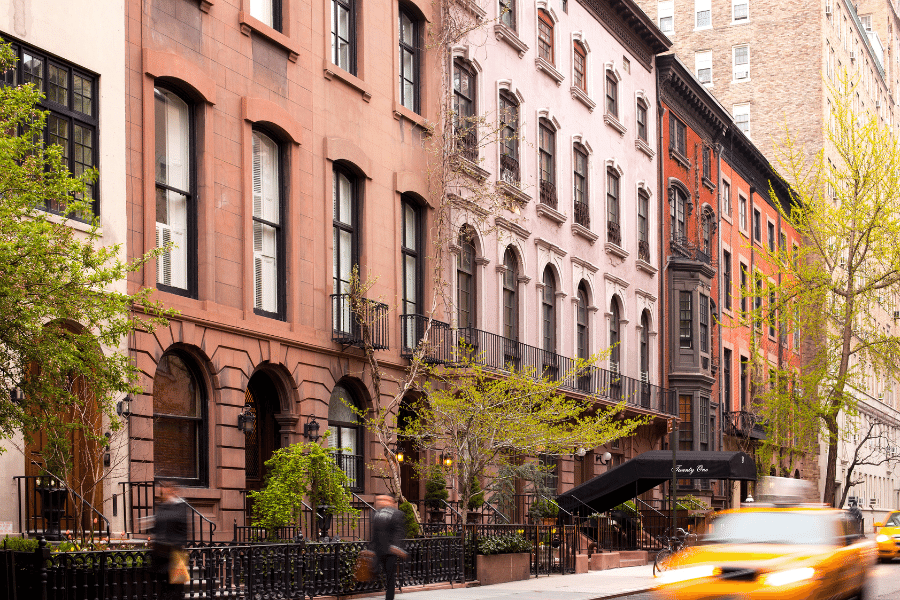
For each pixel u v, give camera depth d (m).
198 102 18.88
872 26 92.75
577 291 33.72
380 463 22.97
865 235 36.81
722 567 12.55
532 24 32.00
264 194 20.70
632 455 37.50
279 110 20.66
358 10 23.97
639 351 38.59
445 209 25.91
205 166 18.77
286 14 21.38
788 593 12.09
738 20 67.25
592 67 36.28
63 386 13.17
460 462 22.19
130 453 16.36
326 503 19.09
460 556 20.50
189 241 18.64
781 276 47.34
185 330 17.83
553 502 26.64
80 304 11.40
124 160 16.97
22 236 10.64
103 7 16.91
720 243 48.22
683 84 43.31
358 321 21.95
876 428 73.31
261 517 18.28
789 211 61.12
